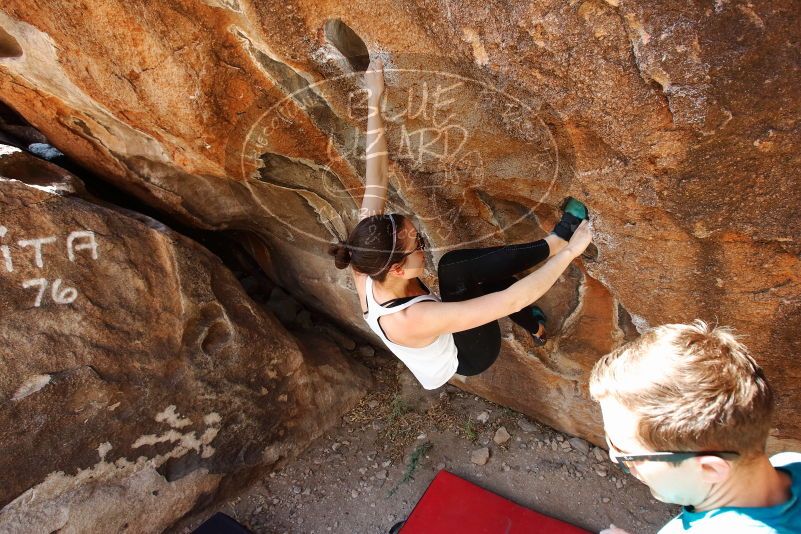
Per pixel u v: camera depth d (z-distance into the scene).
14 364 2.17
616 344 2.53
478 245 2.43
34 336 2.21
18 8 1.83
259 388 2.98
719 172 1.38
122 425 2.49
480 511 2.85
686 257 1.67
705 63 1.20
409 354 1.70
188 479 2.73
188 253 2.73
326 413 3.37
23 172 2.42
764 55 1.16
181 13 1.68
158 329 2.57
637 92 1.32
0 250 2.16
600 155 1.55
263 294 4.10
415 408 3.48
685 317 1.87
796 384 1.94
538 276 1.53
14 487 2.23
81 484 2.40
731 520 0.93
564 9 1.27
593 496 2.92
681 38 1.19
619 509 2.85
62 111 2.47
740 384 0.93
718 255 1.61
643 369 1.00
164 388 2.60
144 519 2.57
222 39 1.77
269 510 2.99
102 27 1.78
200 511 2.84
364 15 1.53
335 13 1.55
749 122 1.26
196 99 1.92
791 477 0.99
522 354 2.86
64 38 1.88
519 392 3.15
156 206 3.04
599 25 1.26
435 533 2.77
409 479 3.12
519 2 1.32
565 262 1.62
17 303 2.18
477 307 1.45
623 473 2.99
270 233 3.29
